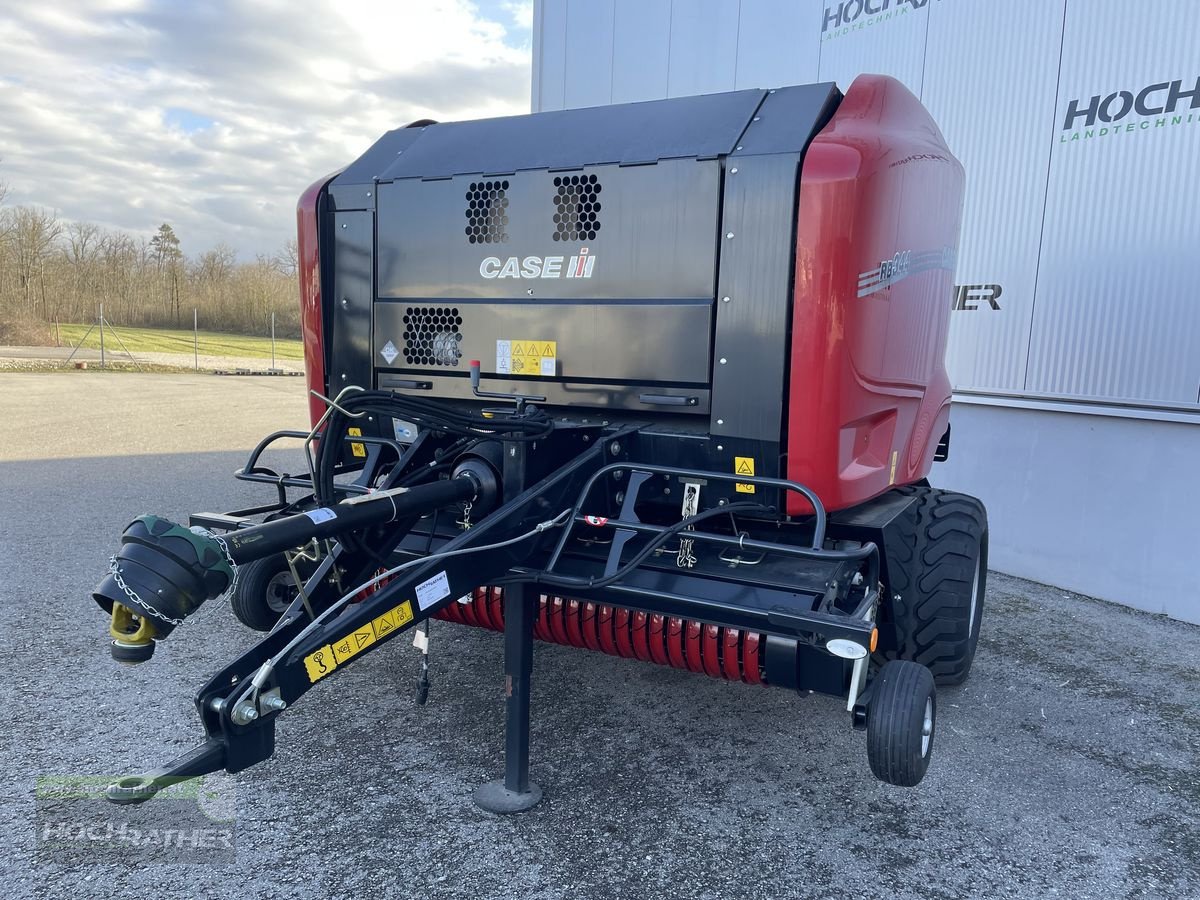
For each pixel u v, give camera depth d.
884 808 2.79
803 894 2.33
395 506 2.47
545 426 2.77
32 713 3.22
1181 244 4.79
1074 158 5.23
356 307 3.52
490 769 2.92
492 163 3.19
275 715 2.16
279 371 23.80
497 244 3.17
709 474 2.55
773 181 2.61
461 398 3.33
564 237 3.03
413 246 3.35
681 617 2.45
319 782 2.82
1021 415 5.58
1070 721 3.54
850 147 2.59
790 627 2.24
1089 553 5.29
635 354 2.92
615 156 2.93
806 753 3.14
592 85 8.68
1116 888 2.42
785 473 2.73
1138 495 5.04
